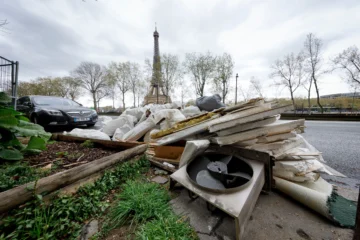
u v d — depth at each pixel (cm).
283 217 130
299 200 144
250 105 219
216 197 117
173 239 103
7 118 183
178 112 381
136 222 124
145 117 446
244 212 105
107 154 244
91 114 557
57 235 108
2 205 101
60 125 480
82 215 129
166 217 126
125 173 197
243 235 112
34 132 215
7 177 146
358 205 81
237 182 136
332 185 171
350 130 550
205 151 195
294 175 165
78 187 149
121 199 153
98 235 113
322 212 128
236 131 179
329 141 388
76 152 253
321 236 112
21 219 106
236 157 167
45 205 120
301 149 213
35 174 164
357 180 192
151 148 297
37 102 525
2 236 99
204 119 264
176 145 253
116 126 443
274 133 178
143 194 149
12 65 382
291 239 110
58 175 133
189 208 143
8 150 193
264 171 153
